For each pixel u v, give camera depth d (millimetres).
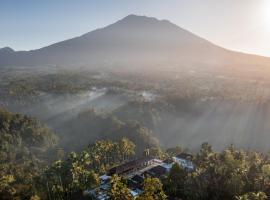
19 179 91375
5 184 80938
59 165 89438
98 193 77062
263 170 77000
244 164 83500
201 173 77125
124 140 106625
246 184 73562
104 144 103312
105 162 100750
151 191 67375
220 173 77500
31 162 116812
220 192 73062
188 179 75500
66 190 79500
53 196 78750
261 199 63750
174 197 73250
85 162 91812
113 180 70875
